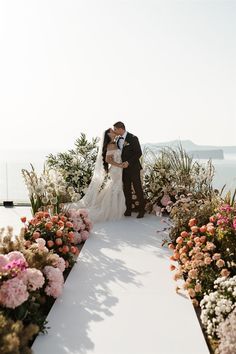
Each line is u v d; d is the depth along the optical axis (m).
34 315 2.97
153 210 7.48
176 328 3.01
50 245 4.20
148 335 2.90
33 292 3.15
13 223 6.96
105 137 6.99
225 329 2.58
